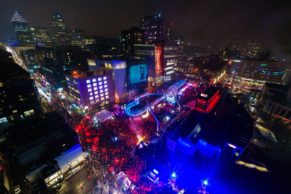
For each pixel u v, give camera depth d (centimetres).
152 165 4119
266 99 4900
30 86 6769
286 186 3158
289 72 10250
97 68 9212
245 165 3694
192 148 4012
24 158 3503
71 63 14625
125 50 16738
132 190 3491
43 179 3412
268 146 3819
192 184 3569
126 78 8906
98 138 5212
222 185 3438
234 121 5228
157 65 11325
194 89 9738
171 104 7725
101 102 8144
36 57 15400
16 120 6481
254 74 11656
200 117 4997
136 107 7356
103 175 3859
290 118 3734
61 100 9100
